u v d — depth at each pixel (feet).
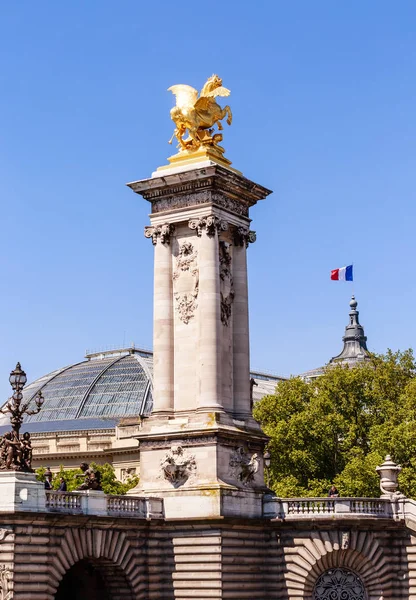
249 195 276.21
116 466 613.93
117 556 236.22
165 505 249.34
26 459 216.95
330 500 254.06
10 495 210.18
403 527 257.96
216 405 252.83
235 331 268.62
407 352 431.02
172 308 265.13
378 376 422.82
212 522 241.35
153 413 261.24
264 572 254.06
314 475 404.36
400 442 385.50
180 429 252.21
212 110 274.57
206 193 263.08
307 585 250.57
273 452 400.67
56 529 221.05
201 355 255.70
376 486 376.48
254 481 259.60
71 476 478.18
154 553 245.86
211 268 259.39
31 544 214.07
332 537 250.78
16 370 218.79
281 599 251.80
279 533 254.27
